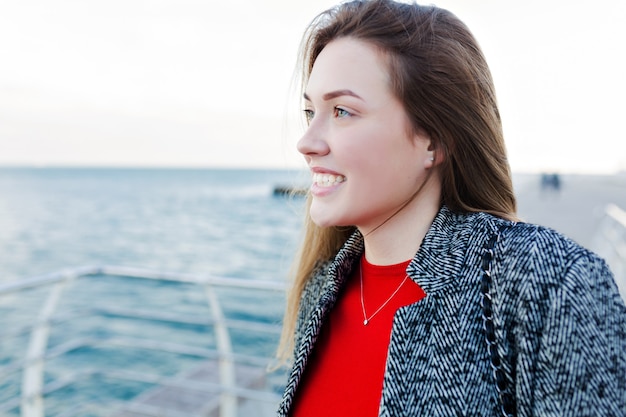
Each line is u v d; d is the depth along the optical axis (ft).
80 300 49.47
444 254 2.97
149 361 32.71
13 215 153.79
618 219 12.91
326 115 3.20
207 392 13.11
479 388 2.59
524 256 2.56
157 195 239.50
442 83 3.06
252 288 8.39
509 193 3.33
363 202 3.12
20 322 40.11
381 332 3.22
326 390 3.37
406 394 2.77
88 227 123.75
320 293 4.09
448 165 3.22
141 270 9.05
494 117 3.30
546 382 2.34
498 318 2.56
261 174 482.28
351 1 3.43
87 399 26.53
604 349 2.29
